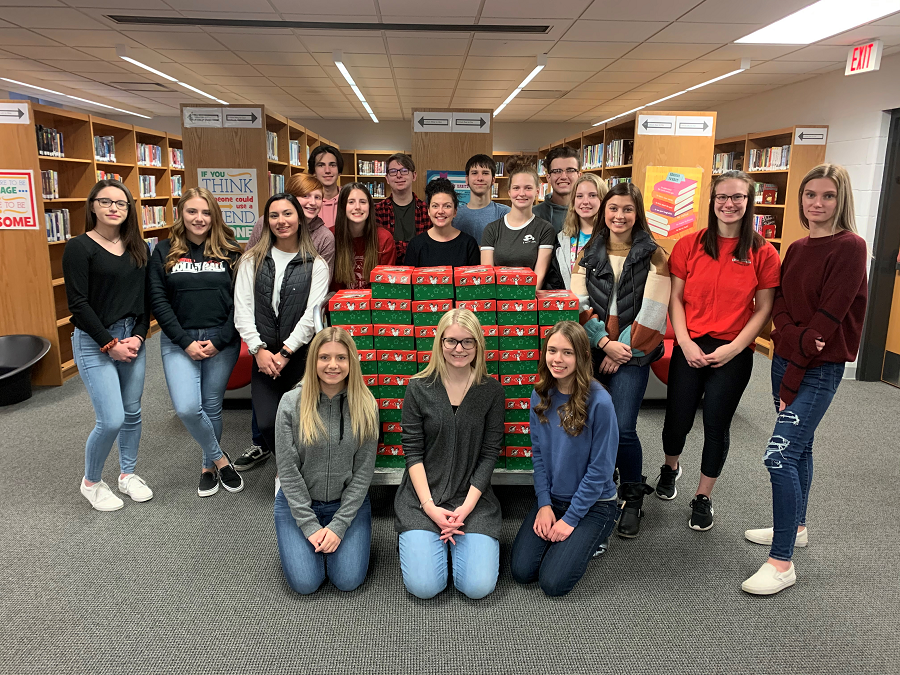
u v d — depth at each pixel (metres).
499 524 2.28
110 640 1.92
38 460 3.38
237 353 2.99
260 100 9.05
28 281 4.72
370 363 2.63
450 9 4.55
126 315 2.74
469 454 2.27
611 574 2.32
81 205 5.46
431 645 1.91
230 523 2.70
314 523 2.15
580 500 2.18
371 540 2.57
